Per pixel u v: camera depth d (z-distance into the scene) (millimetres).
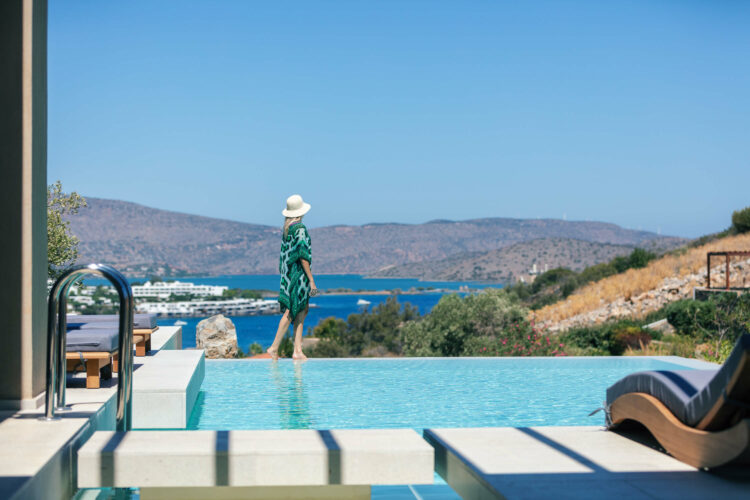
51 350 3627
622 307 22453
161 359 6488
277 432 3486
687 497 2662
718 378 2746
